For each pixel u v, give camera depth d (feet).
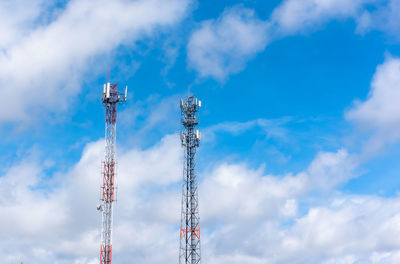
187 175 602.85
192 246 576.20
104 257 506.89
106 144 545.44
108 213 522.06
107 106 556.51
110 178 532.73
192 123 620.49
